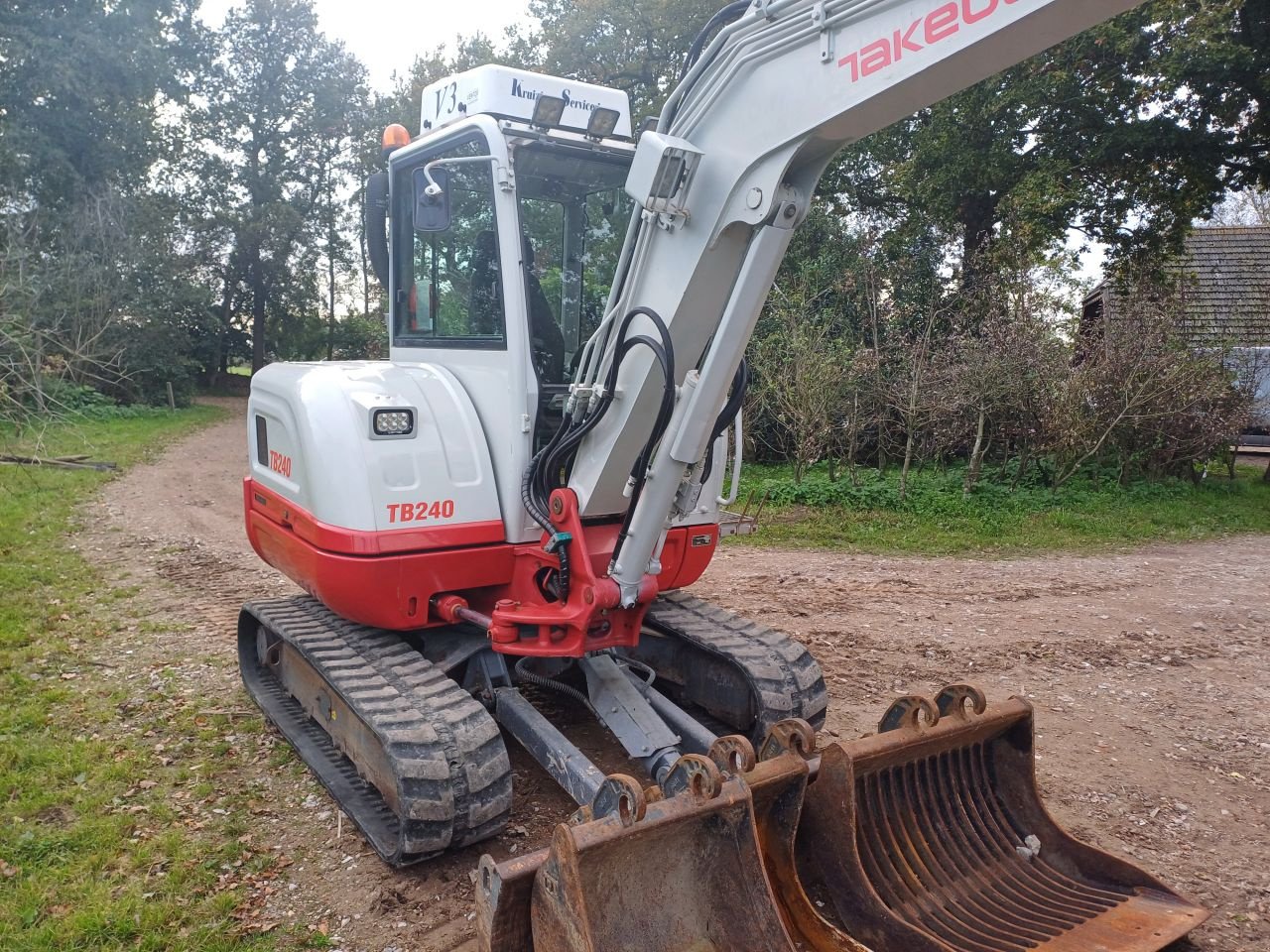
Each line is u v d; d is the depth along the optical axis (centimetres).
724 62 301
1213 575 914
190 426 2141
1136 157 1353
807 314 1417
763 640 438
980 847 338
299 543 410
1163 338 1265
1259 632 718
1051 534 1096
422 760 329
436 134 417
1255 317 1627
